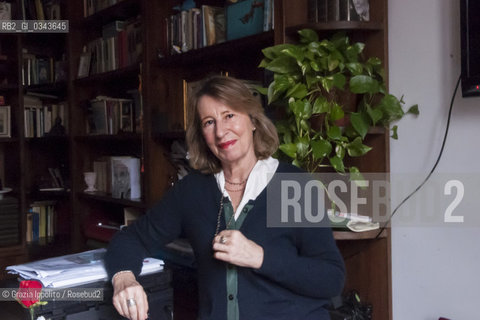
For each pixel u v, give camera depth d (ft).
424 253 6.06
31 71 12.16
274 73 6.28
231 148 4.82
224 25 7.91
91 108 10.90
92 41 11.02
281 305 4.53
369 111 5.98
